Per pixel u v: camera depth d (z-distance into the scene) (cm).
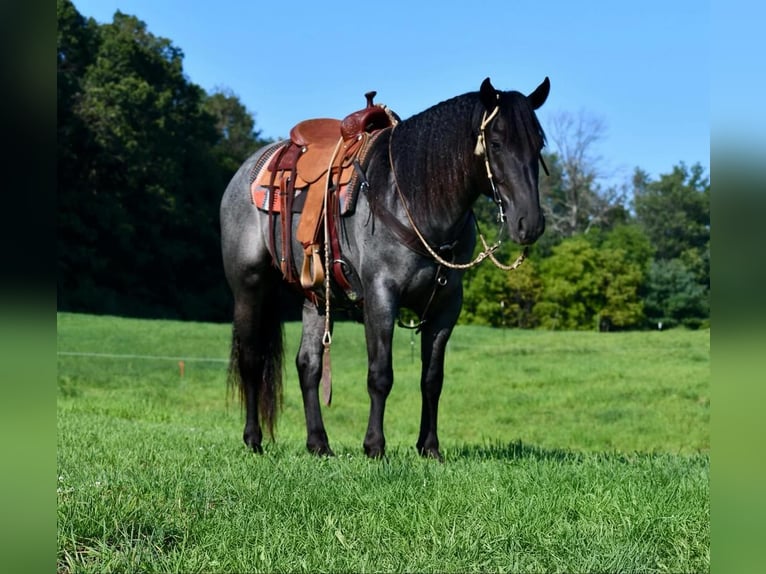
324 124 726
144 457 636
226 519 447
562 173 6750
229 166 6397
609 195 6694
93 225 4944
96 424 923
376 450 620
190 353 2734
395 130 627
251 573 375
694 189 6931
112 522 421
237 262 734
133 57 5744
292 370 2455
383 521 444
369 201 613
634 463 661
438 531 430
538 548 413
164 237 5475
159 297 5316
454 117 590
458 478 539
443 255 605
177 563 378
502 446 823
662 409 1914
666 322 5225
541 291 4912
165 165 5422
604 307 5009
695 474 583
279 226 695
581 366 2605
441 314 633
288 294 787
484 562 392
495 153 557
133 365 2347
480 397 2077
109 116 5062
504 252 4894
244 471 564
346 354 2861
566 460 652
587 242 5147
